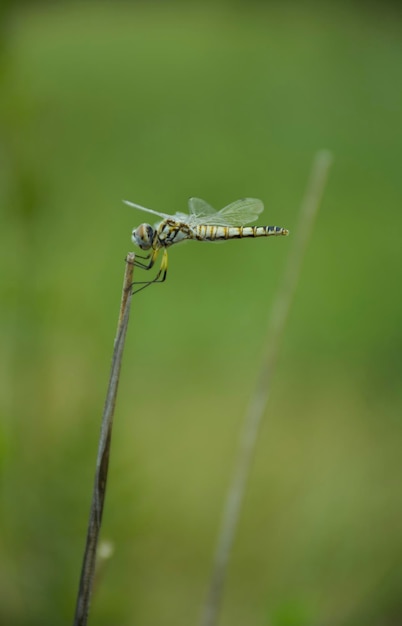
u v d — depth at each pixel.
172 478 0.65
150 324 0.73
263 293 0.79
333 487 0.63
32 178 0.60
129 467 0.58
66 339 0.60
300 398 0.69
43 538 0.58
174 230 0.57
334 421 0.67
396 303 0.75
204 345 0.72
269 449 0.66
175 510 0.63
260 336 0.73
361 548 0.60
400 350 0.70
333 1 1.32
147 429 0.67
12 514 0.58
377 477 0.63
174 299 0.77
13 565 0.58
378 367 0.69
